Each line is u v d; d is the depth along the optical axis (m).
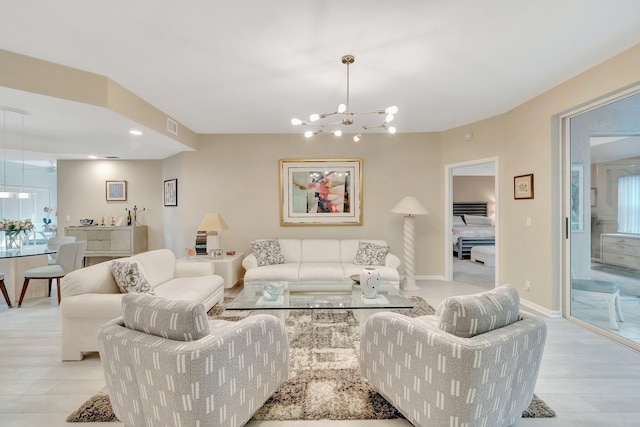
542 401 1.87
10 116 3.52
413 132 4.90
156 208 5.99
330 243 4.61
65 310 2.33
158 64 2.57
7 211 8.02
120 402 1.56
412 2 1.83
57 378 2.13
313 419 1.71
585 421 1.70
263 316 1.77
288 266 4.14
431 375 1.44
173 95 3.25
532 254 3.56
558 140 3.25
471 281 4.89
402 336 1.61
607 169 2.83
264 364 1.71
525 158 3.63
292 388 2.00
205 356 1.32
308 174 4.93
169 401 1.34
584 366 2.27
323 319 3.24
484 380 1.34
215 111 3.80
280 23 2.03
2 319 3.27
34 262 4.10
